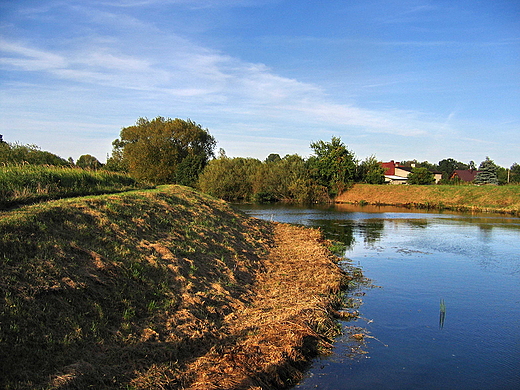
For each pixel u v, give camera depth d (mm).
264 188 58688
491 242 23188
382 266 16859
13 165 17266
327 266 14930
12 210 10195
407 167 95125
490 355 8641
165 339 7469
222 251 13992
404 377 7621
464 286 13859
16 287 6750
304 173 60062
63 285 7379
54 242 8562
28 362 5715
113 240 10188
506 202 44406
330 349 8727
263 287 12211
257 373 6945
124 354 6602
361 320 10531
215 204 21984
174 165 61500
